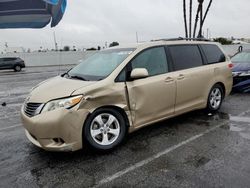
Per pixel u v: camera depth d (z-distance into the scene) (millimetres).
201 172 3189
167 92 4508
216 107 5746
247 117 5457
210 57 5594
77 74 4379
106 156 3734
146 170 3297
